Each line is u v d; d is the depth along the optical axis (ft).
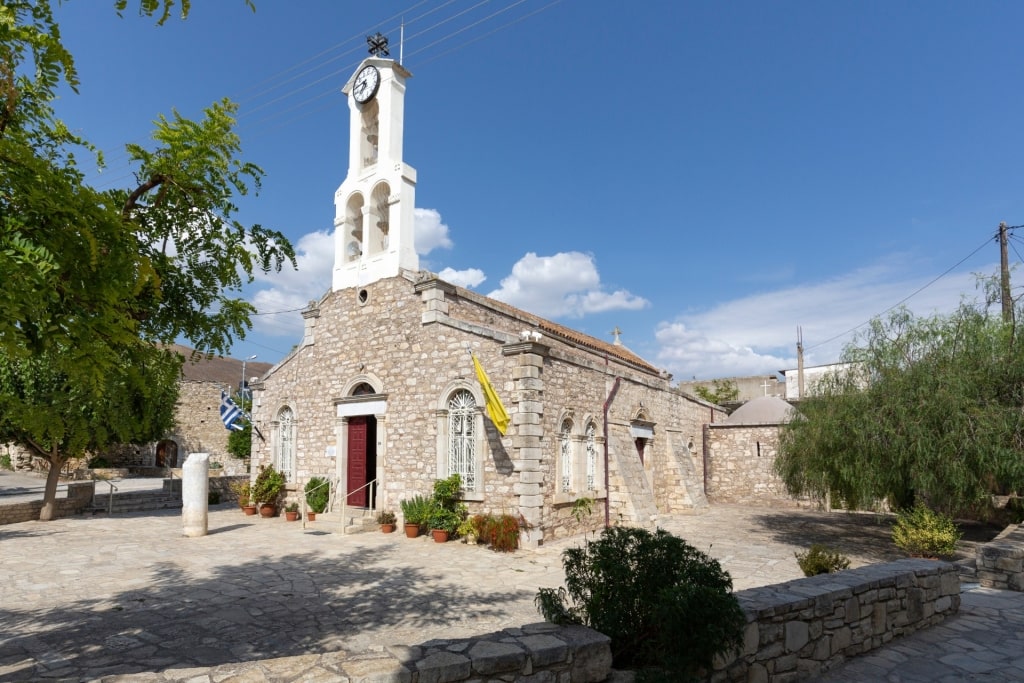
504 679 14.90
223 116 19.08
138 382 18.48
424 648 15.35
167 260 19.95
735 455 89.81
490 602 33.58
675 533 60.08
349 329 64.59
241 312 22.04
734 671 18.56
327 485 62.80
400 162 62.34
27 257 11.51
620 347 96.43
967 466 43.78
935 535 43.57
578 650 16.11
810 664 21.20
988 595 32.63
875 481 47.39
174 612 30.71
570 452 57.16
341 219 66.95
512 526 48.21
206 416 135.33
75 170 15.08
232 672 13.67
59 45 13.84
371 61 64.90
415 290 58.95
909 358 50.78
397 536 53.93
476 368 51.47
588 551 19.35
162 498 74.84
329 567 41.63
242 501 69.31
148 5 12.37
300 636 27.45
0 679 21.89
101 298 13.34
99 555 44.50
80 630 27.73
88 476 111.75
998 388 47.52
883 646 24.32
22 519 60.95
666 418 79.77
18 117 14.94
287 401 70.18
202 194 19.38
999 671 21.84
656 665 17.31
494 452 51.98
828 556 35.60
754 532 60.95
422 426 56.75
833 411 51.57
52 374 37.93
